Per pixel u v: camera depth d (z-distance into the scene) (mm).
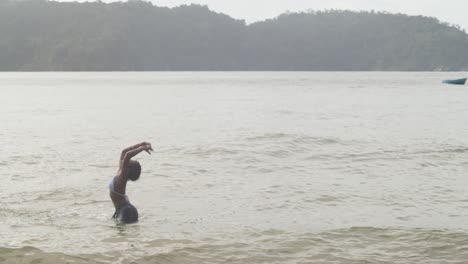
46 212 10055
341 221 9492
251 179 13047
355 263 7418
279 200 11016
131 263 7305
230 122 27453
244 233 8766
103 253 7695
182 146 18203
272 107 39312
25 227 9078
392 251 7895
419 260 7520
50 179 12914
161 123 26969
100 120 28844
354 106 40812
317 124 26469
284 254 7773
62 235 8625
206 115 32031
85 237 8523
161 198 11172
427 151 17219
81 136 21516
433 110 36531
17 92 64750
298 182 12703
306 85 89312
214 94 60625
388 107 39688
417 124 26438
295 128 24422
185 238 8484
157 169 14172
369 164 15062
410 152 17062
